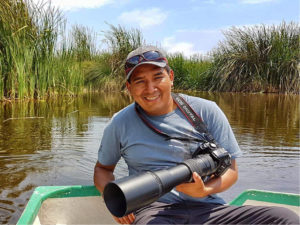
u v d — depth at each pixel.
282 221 1.62
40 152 3.72
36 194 2.06
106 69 14.60
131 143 1.92
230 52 14.24
